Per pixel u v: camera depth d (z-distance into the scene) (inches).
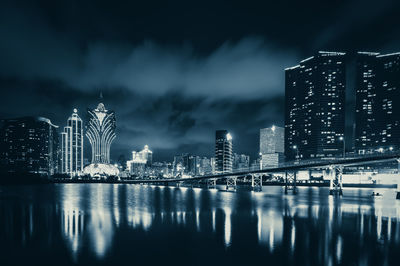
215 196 4466.0
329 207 2746.1
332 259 1175.6
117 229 1715.1
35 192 5511.8
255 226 1790.1
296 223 1894.7
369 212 2380.7
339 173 4284.0
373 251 1278.3
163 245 1369.3
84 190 6491.1
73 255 1228.5
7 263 1140.5
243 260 1167.0
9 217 2165.4
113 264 1128.2
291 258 1189.7
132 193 5344.5
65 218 2118.6
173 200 3683.6
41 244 1390.3
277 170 4753.9
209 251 1277.1
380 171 7199.8
